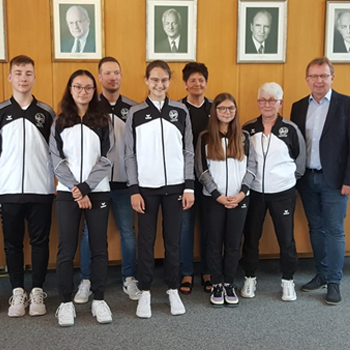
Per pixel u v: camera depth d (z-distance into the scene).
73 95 2.34
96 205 2.40
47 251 2.59
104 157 2.41
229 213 2.60
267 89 2.61
